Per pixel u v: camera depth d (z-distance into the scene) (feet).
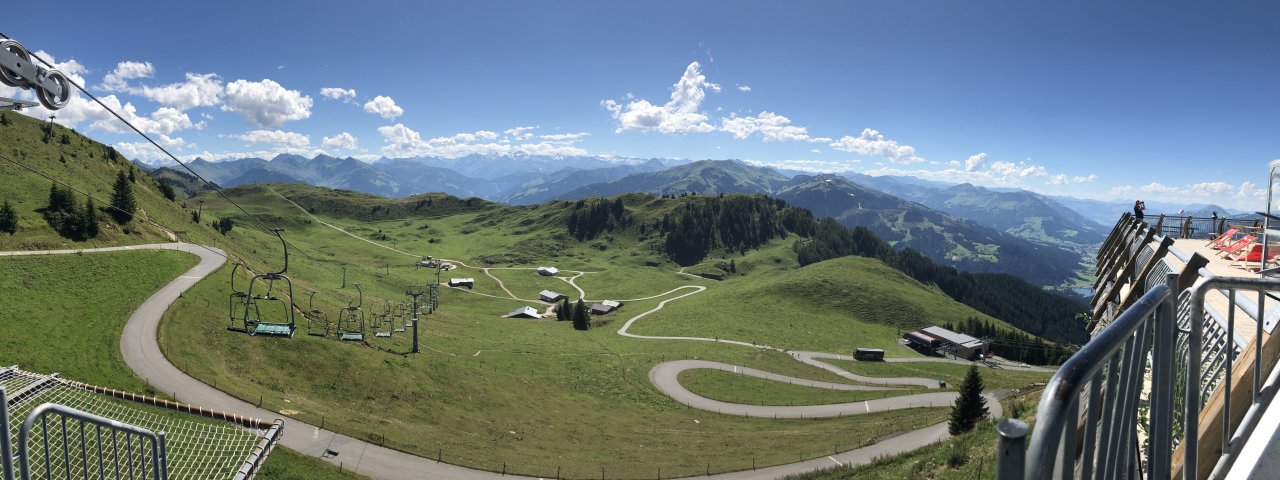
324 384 214.28
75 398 104.68
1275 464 15.49
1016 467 6.50
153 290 277.23
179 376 176.04
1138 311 10.71
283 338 237.86
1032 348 521.65
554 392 307.17
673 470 176.04
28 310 214.69
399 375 244.22
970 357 510.99
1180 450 21.12
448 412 224.53
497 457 170.60
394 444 160.56
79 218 341.82
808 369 423.23
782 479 151.74
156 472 34.42
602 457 191.93
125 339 201.46
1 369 104.22
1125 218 114.01
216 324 237.45
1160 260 62.85
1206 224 78.69
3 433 28.12
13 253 280.31
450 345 363.35
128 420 104.99
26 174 398.42
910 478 91.25
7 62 33.78
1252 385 18.21
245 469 91.15
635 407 303.07
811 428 269.03
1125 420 12.05
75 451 84.69
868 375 420.77
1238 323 31.40
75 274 271.28
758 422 288.51
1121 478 12.01
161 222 451.94
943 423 224.74
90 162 530.27
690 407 311.68
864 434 225.35
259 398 171.53
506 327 508.94
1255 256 47.93
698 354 438.40
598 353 424.05
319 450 147.23
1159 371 13.23
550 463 173.06
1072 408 7.73
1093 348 8.55
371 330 335.06
